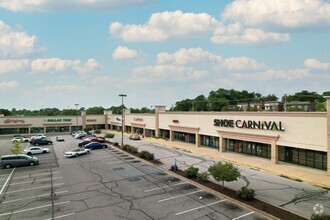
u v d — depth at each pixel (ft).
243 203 69.67
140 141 209.26
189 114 181.57
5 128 278.05
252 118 129.18
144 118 251.39
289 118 111.34
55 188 86.43
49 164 124.47
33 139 204.44
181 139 200.44
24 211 67.72
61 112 629.51
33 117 291.17
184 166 115.55
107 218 62.75
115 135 260.83
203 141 173.78
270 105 288.51
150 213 65.16
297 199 73.61
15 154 128.67
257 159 127.54
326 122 97.30
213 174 78.89
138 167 115.75
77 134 244.01
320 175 97.45
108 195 78.69
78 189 84.94
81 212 66.54
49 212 66.85
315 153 106.83
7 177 101.40
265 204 68.95
